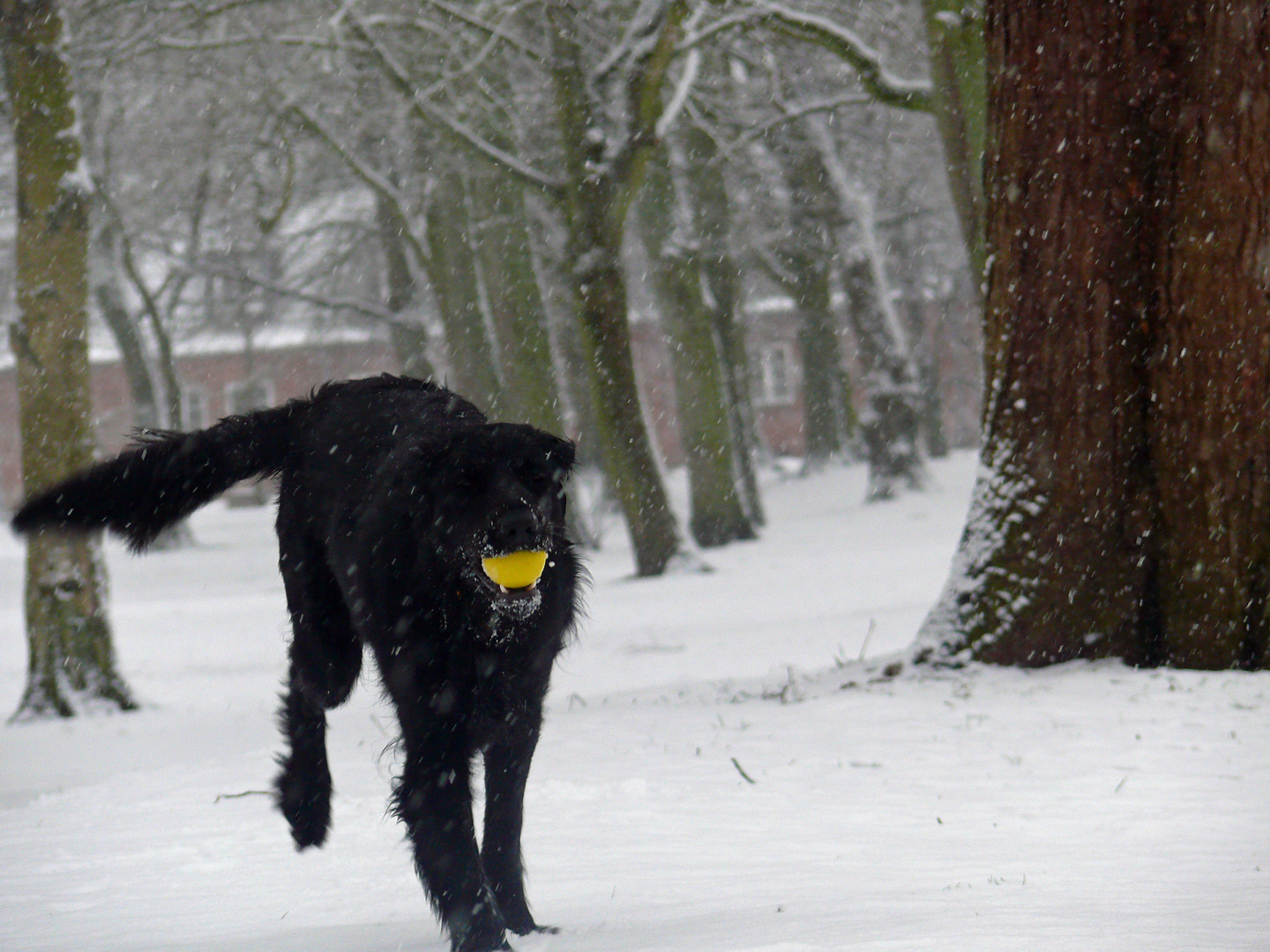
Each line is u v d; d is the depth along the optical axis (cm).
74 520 681
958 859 657
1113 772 877
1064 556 1227
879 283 4203
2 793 1152
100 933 553
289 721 690
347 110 3059
